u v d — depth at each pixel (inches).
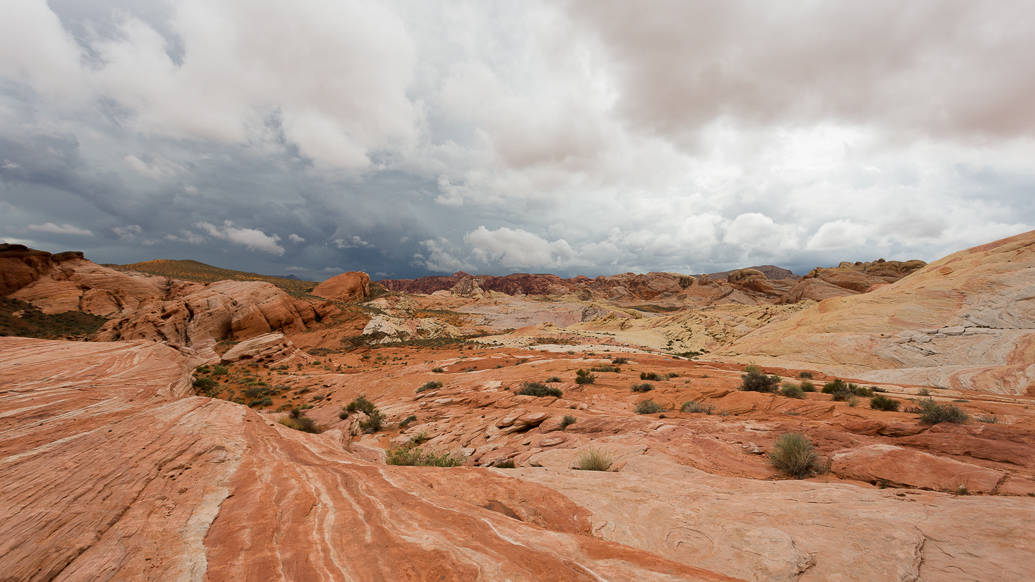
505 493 218.4
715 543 167.5
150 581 108.7
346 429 662.5
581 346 2647.6
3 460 199.8
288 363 1891.0
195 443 254.1
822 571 144.0
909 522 175.9
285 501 171.3
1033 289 1424.7
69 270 2476.6
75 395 354.6
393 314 3430.1
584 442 472.4
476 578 114.3
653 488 241.4
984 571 135.7
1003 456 307.4
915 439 371.9
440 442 657.0
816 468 321.1
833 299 2015.3
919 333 1453.0
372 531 146.9
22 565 112.1
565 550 136.4
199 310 2342.5
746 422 499.2
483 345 2748.5
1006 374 1013.2
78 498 161.6
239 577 112.3
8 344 536.1
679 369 1263.5
